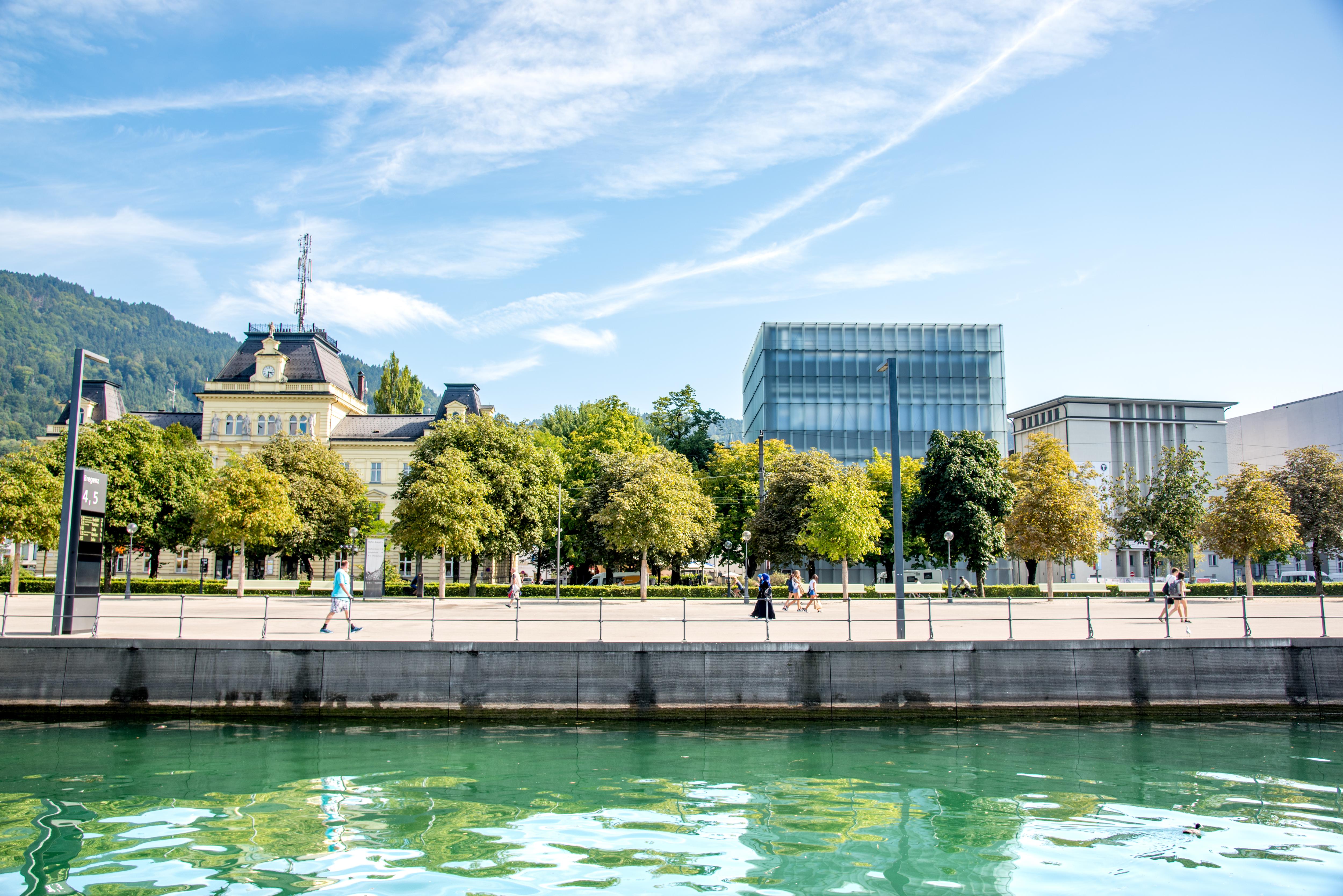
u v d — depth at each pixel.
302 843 10.83
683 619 26.94
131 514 51.69
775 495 52.88
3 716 19.67
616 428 68.81
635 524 44.00
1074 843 10.96
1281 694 20.77
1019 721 19.83
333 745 17.00
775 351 80.06
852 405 79.75
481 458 54.34
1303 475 55.81
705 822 11.79
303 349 79.12
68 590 21.28
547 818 12.02
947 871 9.91
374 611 34.56
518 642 19.94
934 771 14.89
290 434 76.06
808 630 24.61
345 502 58.84
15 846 10.71
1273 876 9.76
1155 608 38.66
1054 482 48.25
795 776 14.51
